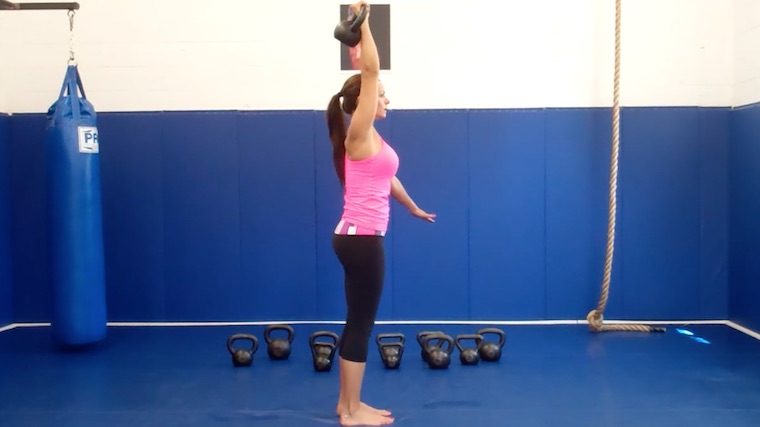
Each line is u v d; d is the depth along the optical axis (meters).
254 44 5.19
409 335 4.89
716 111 5.15
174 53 5.19
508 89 5.16
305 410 3.44
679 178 5.16
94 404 3.56
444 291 5.21
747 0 4.90
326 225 5.20
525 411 3.40
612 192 4.85
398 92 5.18
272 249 5.22
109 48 5.19
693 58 5.14
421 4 5.14
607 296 5.07
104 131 5.18
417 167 5.16
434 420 3.29
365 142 2.97
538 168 5.16
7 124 5.21
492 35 5.16
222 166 5.19
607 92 5.16
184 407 3.50
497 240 5.19
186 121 5.17
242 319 5.25
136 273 5.25
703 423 3.23
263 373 4.06
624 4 5.13
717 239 5.19
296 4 5.18
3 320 5.18
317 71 5.19
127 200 5.21
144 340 4.82
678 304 5.20
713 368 4.07
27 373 4.09
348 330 3.19
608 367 4.10
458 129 5.14
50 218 4.50
